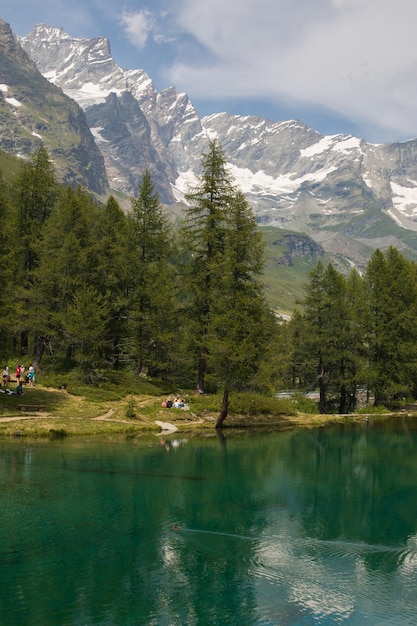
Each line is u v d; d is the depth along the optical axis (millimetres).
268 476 26391
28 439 32312
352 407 69062
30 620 11867
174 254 52344
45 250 49781
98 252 54656
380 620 12422
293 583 14219
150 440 34938
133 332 52438
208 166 49000
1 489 21516
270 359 41812
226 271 42625
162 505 20406
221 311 42781
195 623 11961
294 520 19375
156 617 12180
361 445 36906
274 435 40594
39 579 13844
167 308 50969
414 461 31281
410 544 17203
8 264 39406
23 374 47938
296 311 73625
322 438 39719
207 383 53938
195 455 30797
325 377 63250
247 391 48094
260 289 42969
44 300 48688
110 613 12250
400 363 61781
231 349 40062
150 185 54312
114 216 57969
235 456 31203
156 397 48125
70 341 48562
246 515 19734
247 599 13250
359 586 14164
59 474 24250
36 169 53375
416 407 65375
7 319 38562
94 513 19047
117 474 24828
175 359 53156
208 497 21953
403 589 14039
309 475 27062
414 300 65750
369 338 63312
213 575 14484
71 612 12242
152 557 15477
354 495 23188
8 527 17422
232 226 45875
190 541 16859
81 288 49781
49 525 17703
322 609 12867
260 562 15484
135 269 52188
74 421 37125
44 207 54531
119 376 50781
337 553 16328
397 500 22422
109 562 15016
